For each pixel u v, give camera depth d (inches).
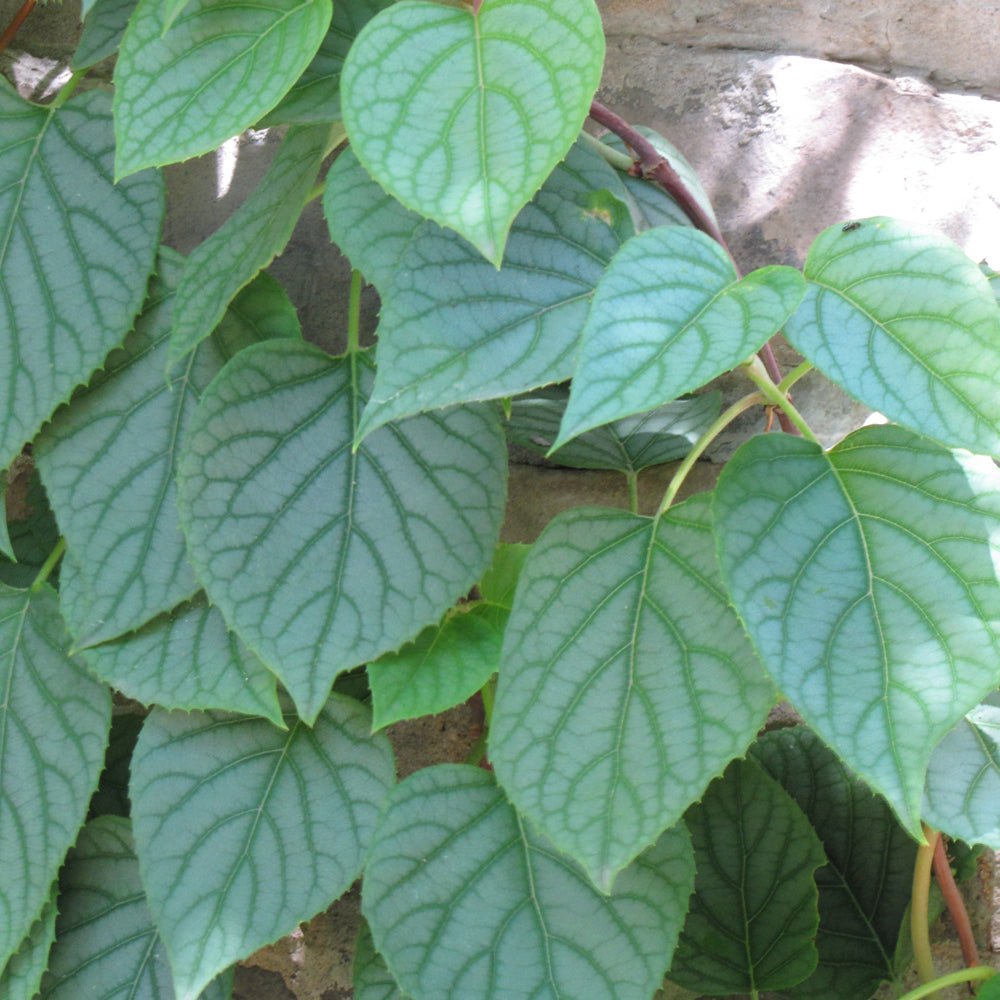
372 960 15.0
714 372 10.5
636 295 10.9
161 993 15.2
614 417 10.3
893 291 11.5
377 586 13.7
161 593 14.4
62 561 15.1
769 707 12.3
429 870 13.8
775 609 11.5
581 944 13.6
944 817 13.7
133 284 14.6
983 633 11.3
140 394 14.8
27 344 14.4
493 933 13.6
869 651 11.3
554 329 12.5
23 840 14.6
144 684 14.2
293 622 13.5
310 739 14.7
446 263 12.5
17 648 15.0
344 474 13.9
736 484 11.9
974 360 11.1
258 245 13.9
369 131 11.1
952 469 11.9
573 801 12.4
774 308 11.0
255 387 13.9
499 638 14.4
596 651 12.7
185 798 14.4
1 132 14.8
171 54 12.8
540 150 10.8
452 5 12.1
